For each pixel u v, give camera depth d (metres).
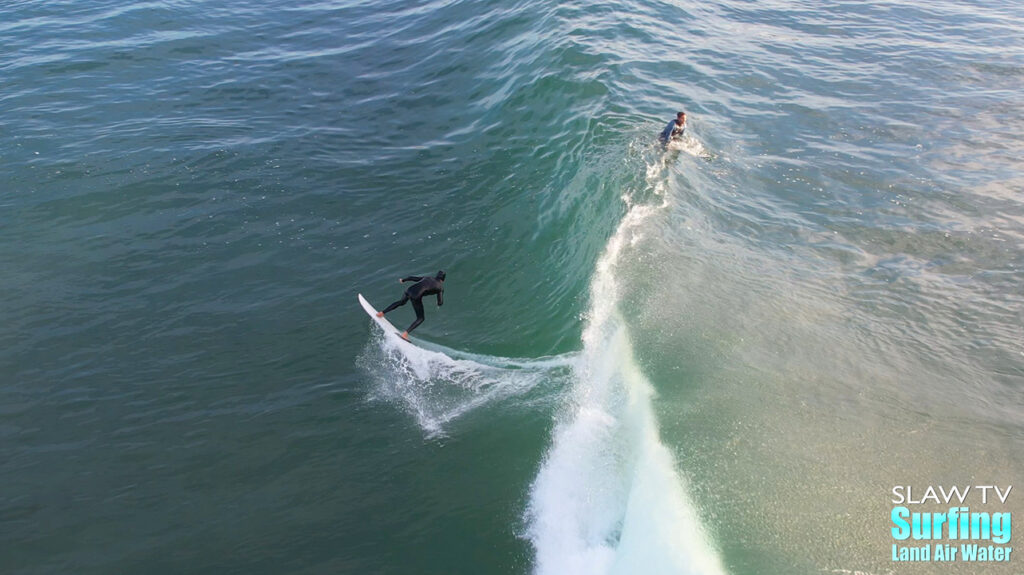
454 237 13.59
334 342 11.13
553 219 13.59
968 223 13.55
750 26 23.22
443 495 8.49
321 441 9.36
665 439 9.09
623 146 15.44
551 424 9.44
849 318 11.30
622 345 10.70
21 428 9.66
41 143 16.39
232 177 15.39
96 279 12.44
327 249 13.33
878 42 22.16
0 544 8.09
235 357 10.87
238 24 24.98
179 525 8.27
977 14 24.62
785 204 14.25
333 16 26.17
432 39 23.14
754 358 10.44
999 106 17.92
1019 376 10.11
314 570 7.68
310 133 17.45
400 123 18.06
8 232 13.48
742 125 17.09
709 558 7.55
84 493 8.72
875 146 16.28
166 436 9.52
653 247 12.74
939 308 11.48
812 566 7.45
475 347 11.15
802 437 9.09
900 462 8.73
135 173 15.34
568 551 7.74
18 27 23.23
